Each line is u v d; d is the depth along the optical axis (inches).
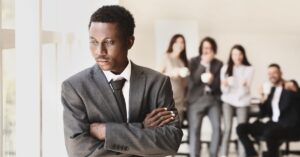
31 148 70.0
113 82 58.1
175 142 58.7
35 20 67.8
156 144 57.4
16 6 67.9
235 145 267.0
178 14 284.5
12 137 74.0
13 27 71.3
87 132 57.1
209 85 222.5
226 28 289.7
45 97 101.3
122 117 58.1
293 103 201.0
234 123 283.3
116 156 57.4
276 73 215.2
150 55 286.8
